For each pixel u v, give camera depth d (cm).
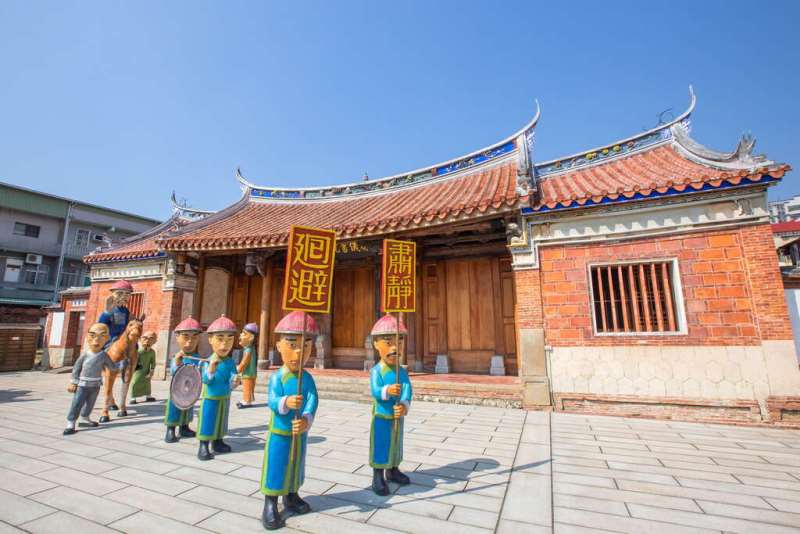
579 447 508
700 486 381
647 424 628
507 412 721
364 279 1191
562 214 769
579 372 722
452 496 358
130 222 3050
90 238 2847
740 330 641
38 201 2602
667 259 698
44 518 315
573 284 751
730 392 633
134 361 735
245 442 541
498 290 1034
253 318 1309
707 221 680
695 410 648
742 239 658
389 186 1332
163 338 1131
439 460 458
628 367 694
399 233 908
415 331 1075
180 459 466
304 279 347
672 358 671
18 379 1200
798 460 457
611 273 739
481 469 429
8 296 2366
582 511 329
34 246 2548
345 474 416
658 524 308
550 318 755
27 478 402
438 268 1102
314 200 1438
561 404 724
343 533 293
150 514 324
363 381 883
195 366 579
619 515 322
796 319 739
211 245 1041
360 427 624
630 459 461
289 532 295
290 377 331
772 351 621
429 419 667
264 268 1162
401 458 380
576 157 1040
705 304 665
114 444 528
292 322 336
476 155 1214
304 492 368
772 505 340
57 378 1234
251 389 796
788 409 604
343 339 1183
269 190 1511
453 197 1009
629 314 720
